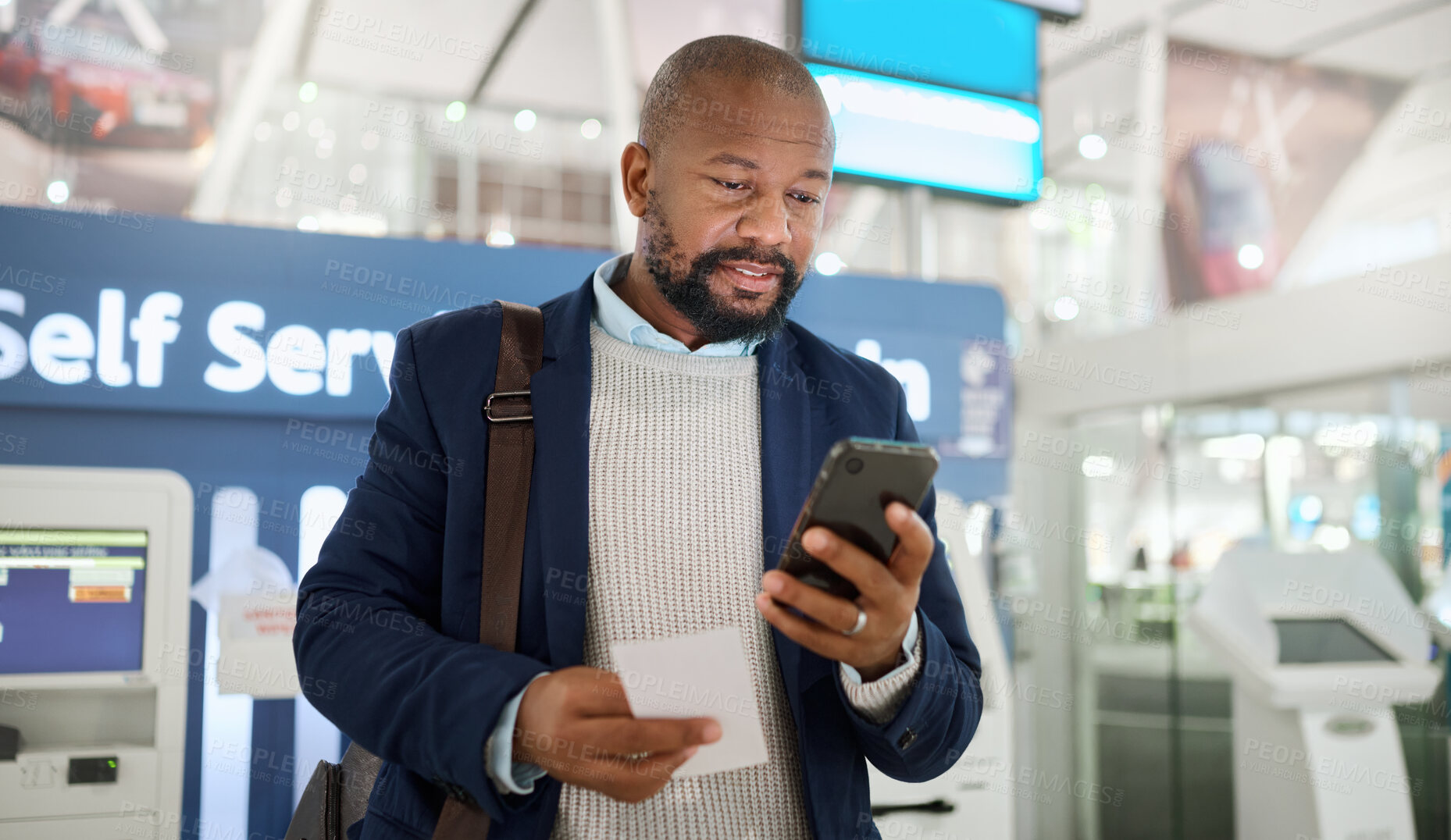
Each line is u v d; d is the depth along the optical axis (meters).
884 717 0.91
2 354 2.71
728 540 1.01
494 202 6.69
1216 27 6.74
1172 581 5.32
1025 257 7.92
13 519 2.43
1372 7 6.14
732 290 1.00
